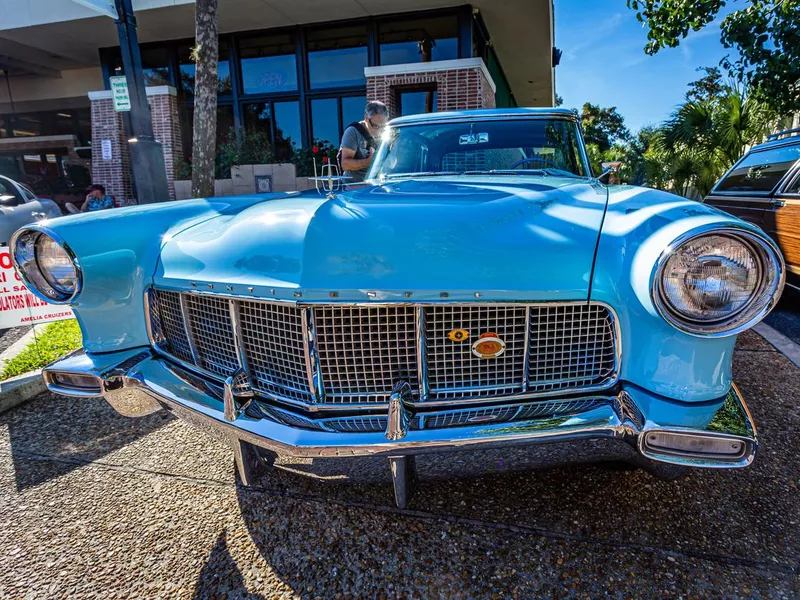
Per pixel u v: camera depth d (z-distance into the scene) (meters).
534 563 1.61
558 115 2.82
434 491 1.99
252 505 1.97
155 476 2.19
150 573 1.66
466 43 9.20
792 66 6.93
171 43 10.76
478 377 1.52
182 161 10.37
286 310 1.54
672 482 1.98
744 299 1.31
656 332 1.38
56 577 1.66
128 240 1.98
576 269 1.44
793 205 4.38
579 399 1.48
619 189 2.04
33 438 2.54
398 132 2.92
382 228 1.56
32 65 12.54
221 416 1.59
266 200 2.13
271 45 10.58
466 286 1.42
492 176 2.51
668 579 1.53
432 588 1.55
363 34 10.09
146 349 2.02
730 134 9.48
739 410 1.41
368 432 1.42
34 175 14.49
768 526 1.74
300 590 1.57
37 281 1.95
